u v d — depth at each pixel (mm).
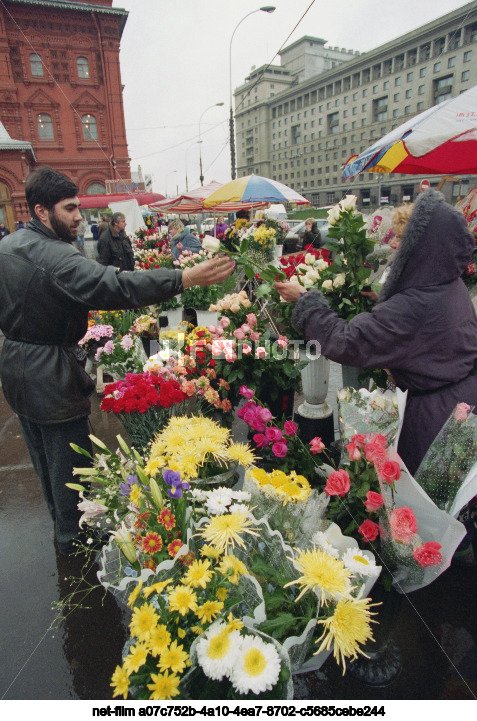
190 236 7777
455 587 1901
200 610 1151
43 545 2357
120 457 1868
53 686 1592
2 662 1698
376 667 1489
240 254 1943
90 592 2010
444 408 1634
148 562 1316
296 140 83938
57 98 32062
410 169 4730
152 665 1165
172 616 1214
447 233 1558
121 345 3395
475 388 1644
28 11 30062
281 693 1104
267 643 1142
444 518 1359
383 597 1484
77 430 2090
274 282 2008
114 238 6555
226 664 1058
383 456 1456
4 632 1833
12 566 2213
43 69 31359
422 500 1390
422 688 1470
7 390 2016
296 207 33125
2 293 1853
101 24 31328
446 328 1594
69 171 33469
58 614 1905
